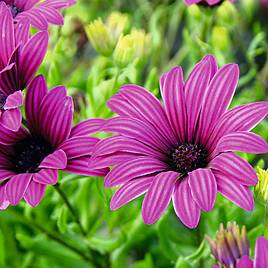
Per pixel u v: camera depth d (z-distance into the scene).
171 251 0.46
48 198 0.48
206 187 0.35
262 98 0.50
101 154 0.37
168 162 0.38
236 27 0.54
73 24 0.50
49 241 0.49
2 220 0.48
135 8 0.60
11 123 0.37
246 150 0.35
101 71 0.50
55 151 0.37
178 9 0.57
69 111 0.38
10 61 0.38
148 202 0.36
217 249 0.37
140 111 0.38
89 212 0.51
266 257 0.34
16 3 0.43
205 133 0.39
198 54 0.49
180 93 0.39
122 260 0.50
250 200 0.35
